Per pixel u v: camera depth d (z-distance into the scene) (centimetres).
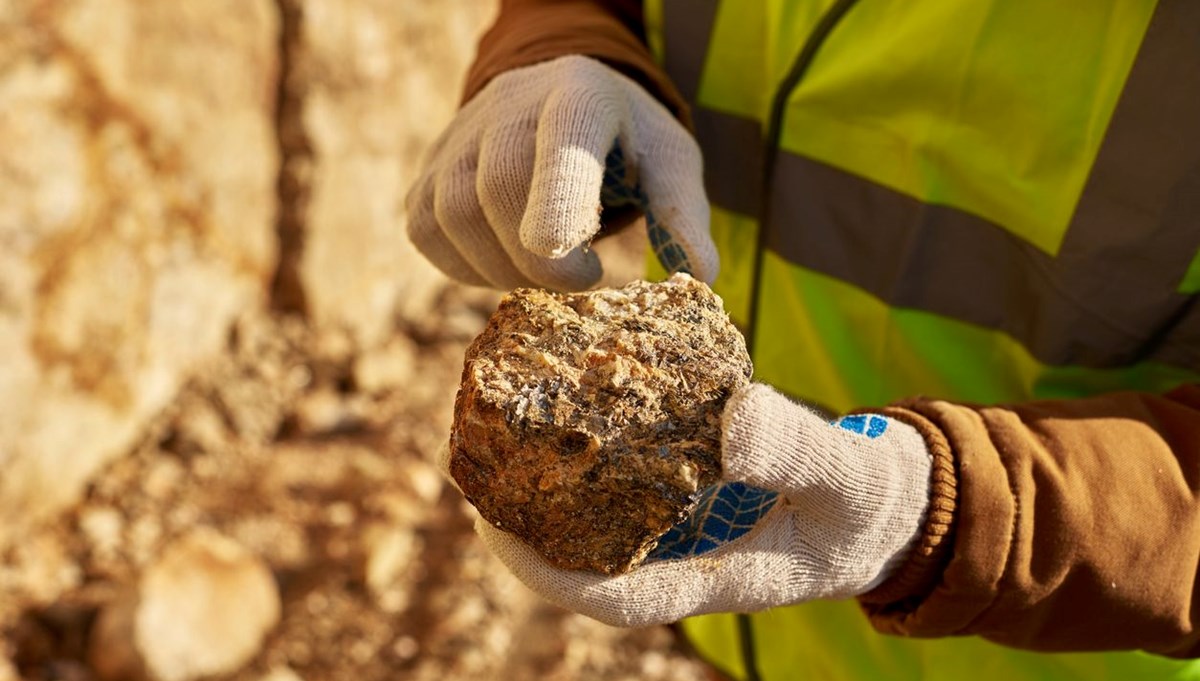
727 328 52
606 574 49
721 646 83
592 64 58
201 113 135
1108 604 51
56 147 117
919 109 63
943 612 51
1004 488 49
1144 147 56
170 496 127
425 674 113
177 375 136
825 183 67
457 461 49
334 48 149
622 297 53
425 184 60
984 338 65
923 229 64
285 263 149
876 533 49
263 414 140
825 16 64
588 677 117
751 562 49
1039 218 60
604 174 60
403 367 156
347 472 134
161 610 107
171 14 130
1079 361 61
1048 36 58
